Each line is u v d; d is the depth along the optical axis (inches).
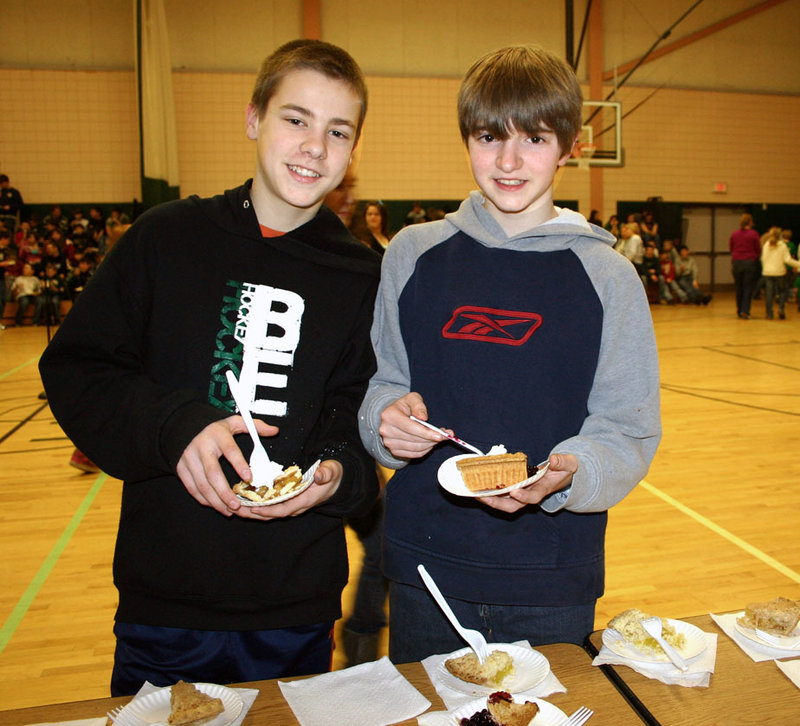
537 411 55.7
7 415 230.5
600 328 55.8
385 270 61.7
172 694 42.8
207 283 56.1
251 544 55.1
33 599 112.5
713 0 537.3
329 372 58.4
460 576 56.9
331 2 488.7
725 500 152.3
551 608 56.9
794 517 142.6
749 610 50.6
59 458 186.2
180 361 55.3
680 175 559.5
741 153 567.8
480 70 55.4
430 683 46.0
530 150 54.1
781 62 564.4
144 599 54.5
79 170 477.7
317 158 53.5
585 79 525.7
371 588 94.8
